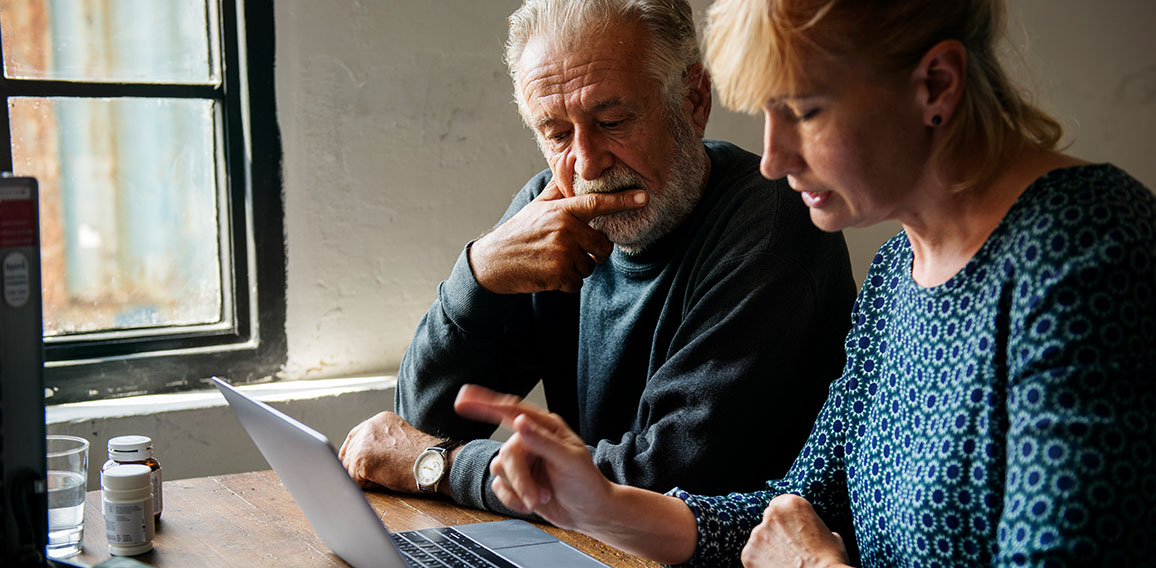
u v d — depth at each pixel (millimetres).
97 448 2080
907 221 951
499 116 2479
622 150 1478
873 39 841
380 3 2332
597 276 1671
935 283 955
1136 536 755
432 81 2400
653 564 1195
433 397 1683
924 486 939
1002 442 874
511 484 951
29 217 883
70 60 2195
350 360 2428
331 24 2301
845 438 1118
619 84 1442
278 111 2289
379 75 2352
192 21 2279
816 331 1458
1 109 2139
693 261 1535
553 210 1537
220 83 2299
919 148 885
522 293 1685
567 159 1530
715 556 1131
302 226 2340
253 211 2299
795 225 1463
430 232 2451
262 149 2289
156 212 2314
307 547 1239
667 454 1373
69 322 2273
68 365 2189
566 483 1007
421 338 1708
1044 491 778
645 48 1452
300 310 2367
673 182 1506
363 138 2357
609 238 1554
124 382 2242
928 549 944
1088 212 813
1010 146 888
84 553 1229
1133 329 776
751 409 1393
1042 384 799
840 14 835
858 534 1074
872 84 856
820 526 1072
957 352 917
